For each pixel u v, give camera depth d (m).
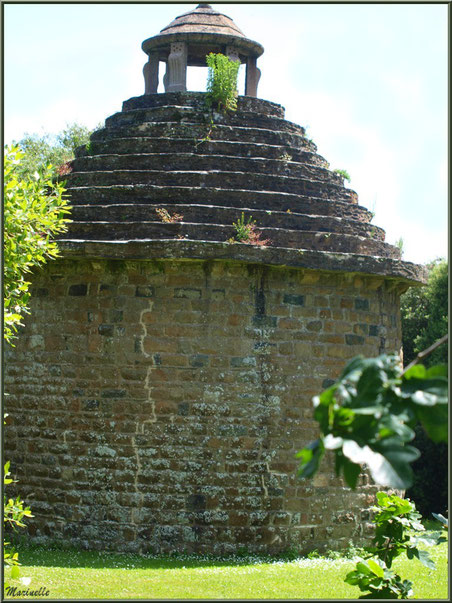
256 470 15.42
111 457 15.58
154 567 13.82
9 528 16.61
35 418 16.45
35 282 16.73
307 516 15.66
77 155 19.03
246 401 15.50
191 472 15.30
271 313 15.79
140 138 17.86
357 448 3.38
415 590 12.13
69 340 16.17
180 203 16.70
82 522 15.64
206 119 18.22
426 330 31.08
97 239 16.11
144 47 20.17
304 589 12.00
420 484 27.09
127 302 15.78
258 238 15.95
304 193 17.64
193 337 15.52
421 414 3.56
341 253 15.81
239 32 20.05
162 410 15.45
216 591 11.80
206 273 15.60
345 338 16.36
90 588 11.72
